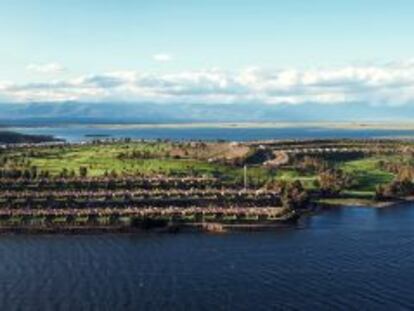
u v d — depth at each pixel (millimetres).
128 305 149000
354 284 162000
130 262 181625
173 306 148250
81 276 169250
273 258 184875
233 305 148625
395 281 164000
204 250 193875
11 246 198125
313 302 150250
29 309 146750
